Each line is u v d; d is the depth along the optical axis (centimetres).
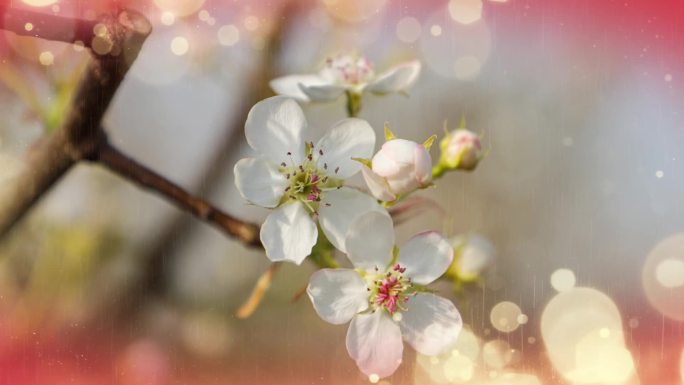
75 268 38
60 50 31
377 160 29
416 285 30
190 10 38
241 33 40
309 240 30
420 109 48
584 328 40
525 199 49
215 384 39
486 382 37
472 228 48
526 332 40
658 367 40
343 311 30
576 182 49
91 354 37
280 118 31
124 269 39
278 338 41
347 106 33
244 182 30
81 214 38
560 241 47
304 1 40
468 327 37
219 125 40
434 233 31
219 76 40
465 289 35
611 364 39
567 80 49
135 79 39
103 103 28
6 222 29
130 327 39
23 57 31
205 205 30
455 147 33
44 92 31
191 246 41
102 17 28
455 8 45
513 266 45
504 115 50
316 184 30
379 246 30
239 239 30
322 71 34
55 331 37
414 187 29
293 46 40
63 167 29
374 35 42
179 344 40
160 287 40
